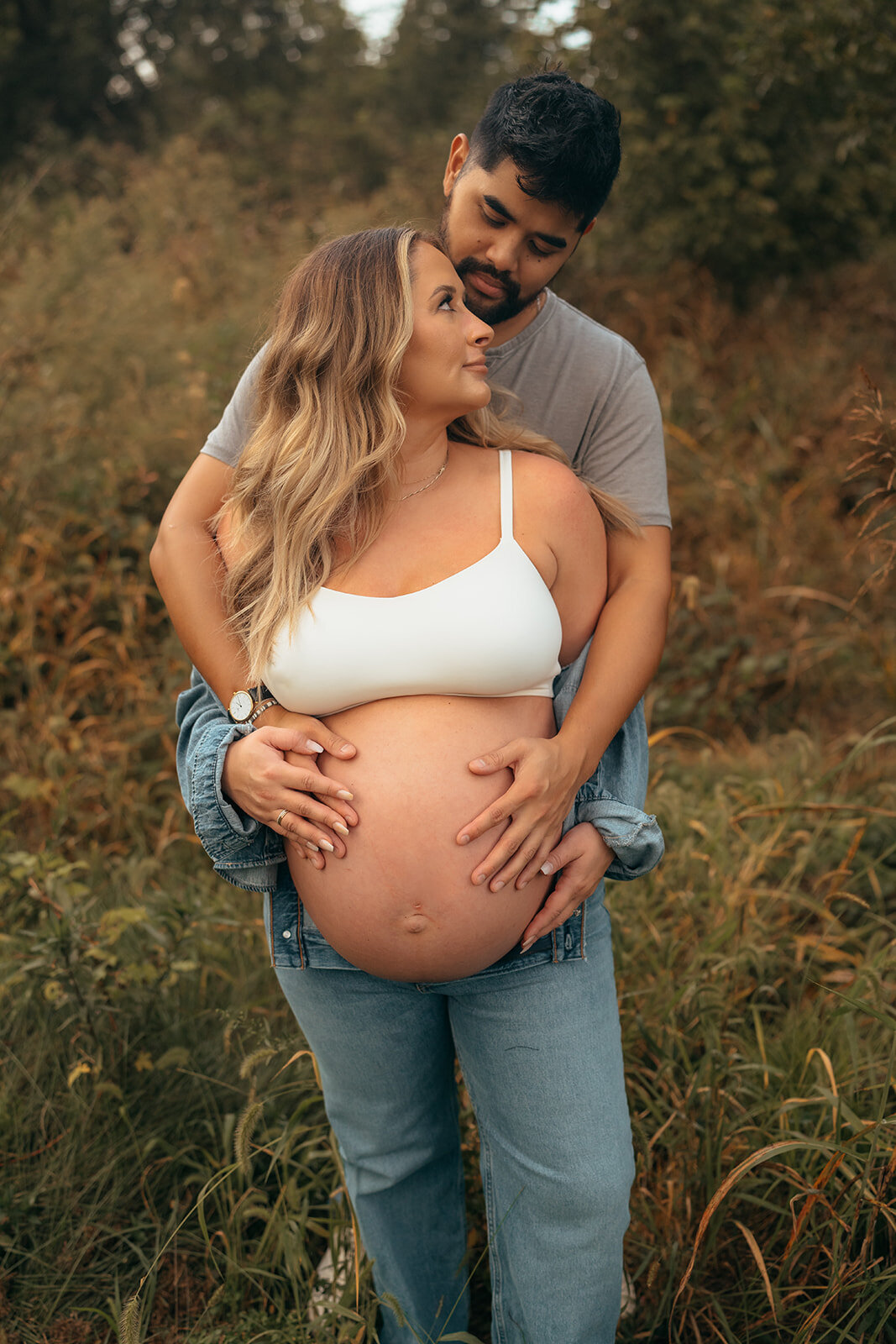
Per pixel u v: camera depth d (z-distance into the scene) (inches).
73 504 175.6
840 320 261.9
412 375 60.3
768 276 272.8
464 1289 77.5
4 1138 90.0
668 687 177.3
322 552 61.0
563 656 69.1
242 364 202.2
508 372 74.5
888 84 176.6
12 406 188.5
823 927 121.1
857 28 167.9
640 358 75.2
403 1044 68.9
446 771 60.7
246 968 111.0
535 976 64.3
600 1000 66.1
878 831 130.7
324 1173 92.4
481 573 59.6
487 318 72.2
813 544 200.4
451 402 60.7
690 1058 95.8
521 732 62.9
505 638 58.7
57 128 481.4
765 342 256.8
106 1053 96.3
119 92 547.5
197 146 430.6
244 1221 87.1
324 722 64.3
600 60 254.7
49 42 512.7
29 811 142.3
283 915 68.9
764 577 191.6
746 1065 89.3
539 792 60.4
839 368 244.8
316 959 67.7
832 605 189.9
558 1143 63.4
